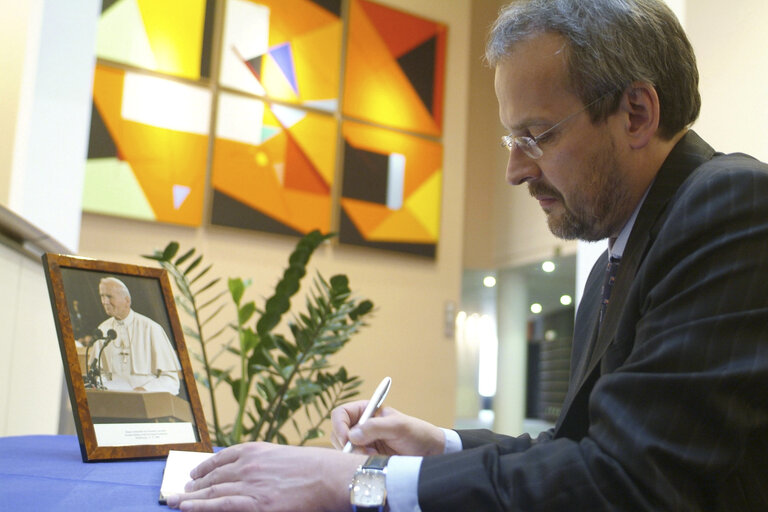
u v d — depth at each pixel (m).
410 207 7.30
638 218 1.05
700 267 0.87
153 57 6.07
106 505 0.84
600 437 0.83
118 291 1.34
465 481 0.82
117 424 1.23
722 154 1.13
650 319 0.88
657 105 1.05
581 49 1.03
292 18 6.83
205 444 1.32
